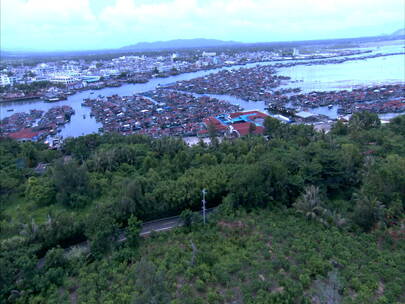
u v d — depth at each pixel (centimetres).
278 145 9506
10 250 4997
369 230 5806
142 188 6850
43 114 18675
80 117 17712
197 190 6769
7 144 10175
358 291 4225
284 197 6794
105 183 7894
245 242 5478
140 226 5903
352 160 7794
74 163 7756
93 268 4938
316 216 6006
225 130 12975
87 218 5897
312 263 4722
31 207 7294
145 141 10688
